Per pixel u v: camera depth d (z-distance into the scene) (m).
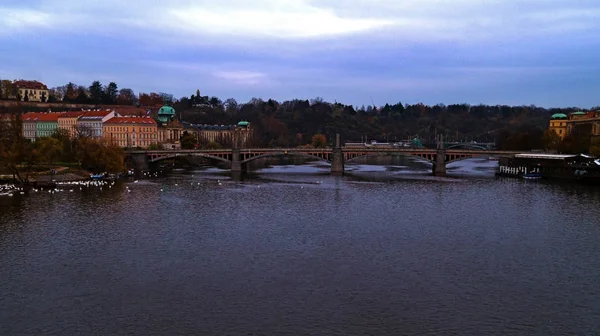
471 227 115.81
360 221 122.19
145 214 129.25
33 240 101.75
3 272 82.25
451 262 88.88
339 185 197.88
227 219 123.88
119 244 99.38
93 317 65.81
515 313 67.81
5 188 172.00
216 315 66.50
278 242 101.56
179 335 61.03
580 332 62.62
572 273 83.56
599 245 100.38
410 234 108.81
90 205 141.62
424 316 66.56
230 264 87.06
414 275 81.88
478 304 70.56
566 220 123.94
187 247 97.56
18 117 192.75
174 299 71.69
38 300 71.12
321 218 125.75
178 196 161.75
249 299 71.69
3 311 67.50
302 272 83.06
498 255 93.31
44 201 147.38
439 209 139.25
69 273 82.12
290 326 63.41
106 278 79.94
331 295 73.31
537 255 93.44
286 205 145.38
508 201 153.75
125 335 61.03
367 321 64.94
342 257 91.38
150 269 84.25
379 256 92.12
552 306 70.19
